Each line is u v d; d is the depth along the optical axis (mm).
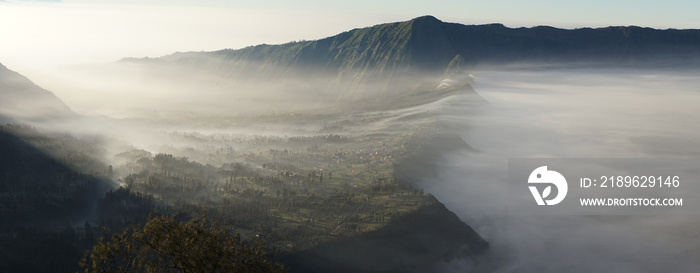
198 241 96562
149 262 97375
